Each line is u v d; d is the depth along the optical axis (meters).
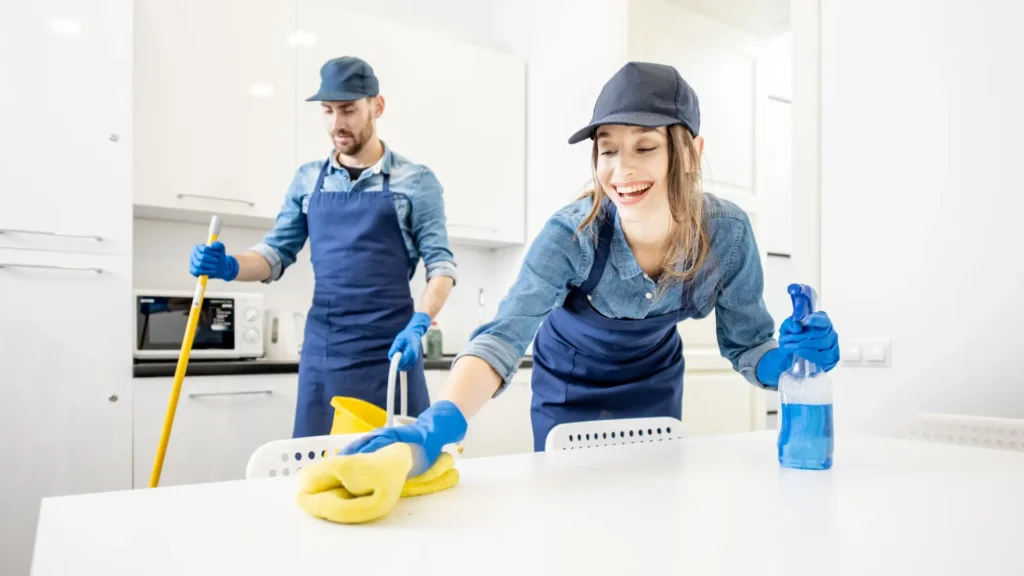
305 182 1.92
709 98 2.54
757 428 2.65
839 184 1.75
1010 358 1.43
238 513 0.66
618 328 1.27
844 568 0.52
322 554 0.54
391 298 1.84
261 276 1.87
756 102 2.71
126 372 1.90
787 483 0.81
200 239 2.45
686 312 1.27
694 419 2.46
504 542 0.57
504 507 0.69
